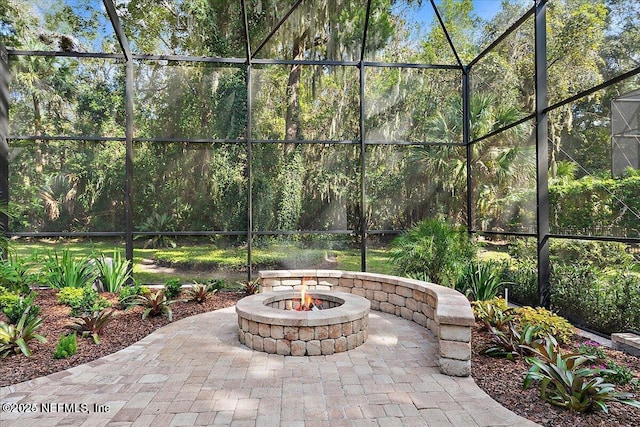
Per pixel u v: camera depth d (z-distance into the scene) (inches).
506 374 121.6
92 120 275.1
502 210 289.0
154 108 279.6
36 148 269.1
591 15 343.3
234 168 285.0
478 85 325.7
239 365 131.1
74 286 222.2
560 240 252.4
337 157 293.1
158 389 111.6
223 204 283.6
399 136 300.5
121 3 280.1
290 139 291.9
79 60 273.6
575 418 94.0
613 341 153.8
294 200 289.7
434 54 375.9
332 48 299.0
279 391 110.5
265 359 137.1
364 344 154.6
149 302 194.1
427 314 175.9
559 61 355.6
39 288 247.1
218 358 137.9
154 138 276.7
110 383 115.6
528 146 277.1
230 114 285.7
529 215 282.5
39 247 267.9
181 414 96.6
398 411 98.3
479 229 295.6
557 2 358.6
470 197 295.4
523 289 233.3
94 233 271.1
